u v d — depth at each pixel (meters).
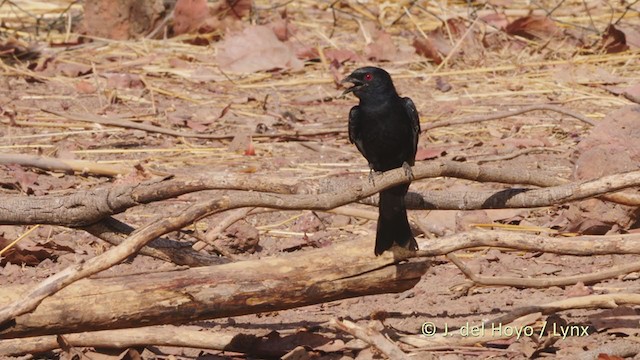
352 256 8.09
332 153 14.22
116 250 7.52
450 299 9.59
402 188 8.17
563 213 11.52
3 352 8.12
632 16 21.17
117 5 19.83
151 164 13.71
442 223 11.55
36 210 8.59
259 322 9.13
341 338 8.52
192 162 13.84
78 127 15.06
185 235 11.12
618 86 17.22
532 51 19.27
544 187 8.85
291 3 22.00
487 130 15.21
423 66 18.66
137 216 11.84
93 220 8.61
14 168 12.75
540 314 8.58
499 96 16.94
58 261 10.66
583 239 8.66
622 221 10.99
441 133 15.19
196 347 8.18
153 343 8.15
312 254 8.08
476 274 10.02
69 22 20.17
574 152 12.71
